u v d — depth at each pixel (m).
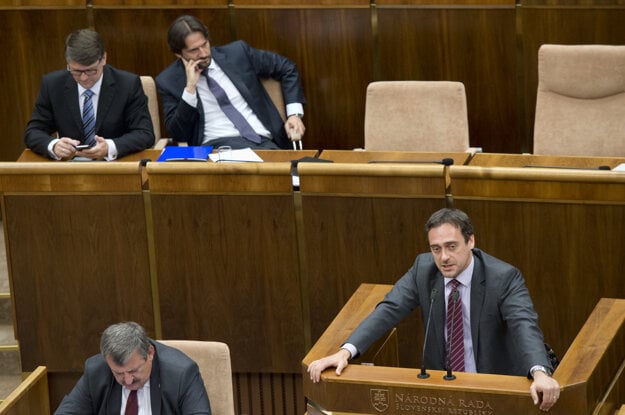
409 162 16.58
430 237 12.14
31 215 15.88
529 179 14.62
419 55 20.02
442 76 20.06
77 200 15.75
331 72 20.30
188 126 18.59
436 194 14.97
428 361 12.62
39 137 17.28
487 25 19.64
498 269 12.24
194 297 15.91
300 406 16.27
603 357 11.66
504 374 12.41
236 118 18.67
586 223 14.66
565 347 15.18
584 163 16.08
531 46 19.61
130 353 12.04
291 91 19.08
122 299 16.06
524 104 19.92
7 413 13.19
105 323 16.17
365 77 20.27
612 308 12.66
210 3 20.14
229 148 16.50
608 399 11.95
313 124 20.59
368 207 15.19
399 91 17.88
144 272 15.93
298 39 20.20
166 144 18.56
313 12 20.05
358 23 20.02
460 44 19.84
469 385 11.24
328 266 15.52
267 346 15.96
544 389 10.93
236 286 15.80
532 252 14.93
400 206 15.12
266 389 16.27
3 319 17.94
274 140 18.95
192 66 18.28
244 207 15.48
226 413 12.91
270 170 15.22
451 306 12.38
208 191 15.46
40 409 13.92
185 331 16.05
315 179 15.20
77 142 16.98
